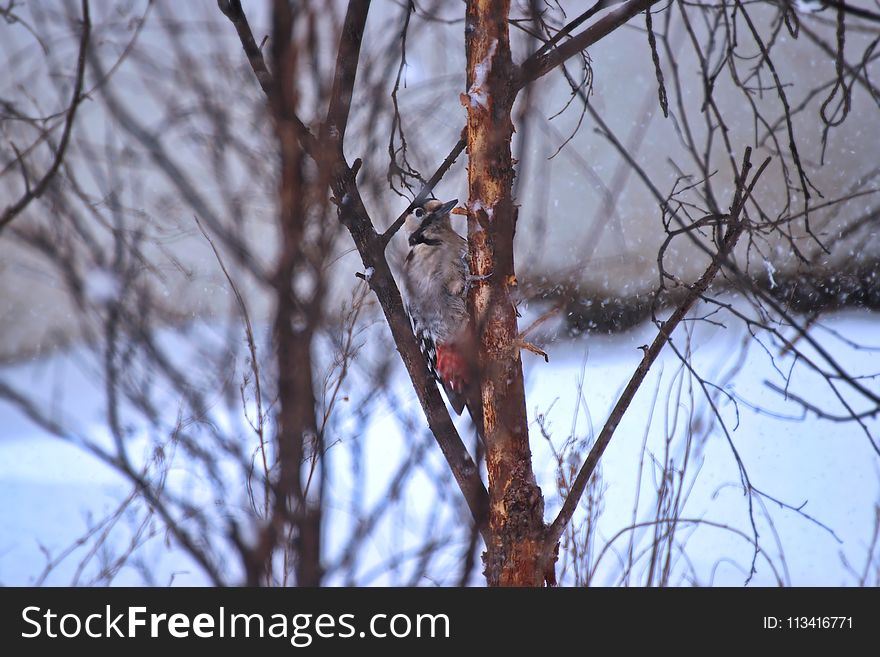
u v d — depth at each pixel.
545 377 12.42
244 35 5.43
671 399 11.57
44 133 6.80
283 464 4.82
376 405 6.31
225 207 5.08
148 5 6.18
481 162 6.05
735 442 11.55
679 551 9.04
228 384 5.77
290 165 4.65
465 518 6.08
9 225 6.27
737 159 17.00
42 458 12.28
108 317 6.14
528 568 6.02
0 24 7.95
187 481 6.01
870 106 16.83
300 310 4.73
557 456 8.22
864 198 14.59
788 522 10.09
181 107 5.53
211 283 7.45
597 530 8.78
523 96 5.69
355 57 5.86
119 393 6.56
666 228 5.93
